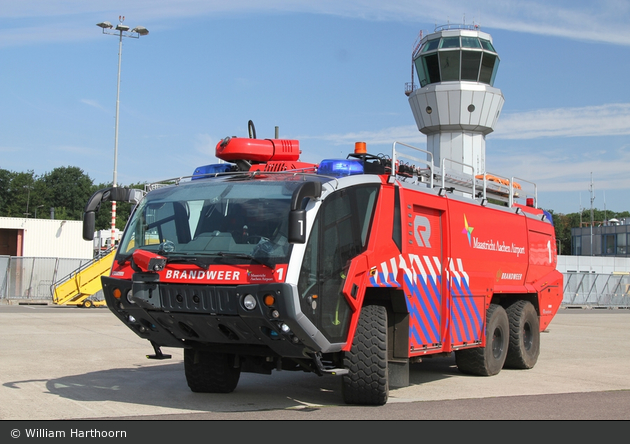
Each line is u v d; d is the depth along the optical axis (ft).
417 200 28.27
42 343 45.42
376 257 25.08
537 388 30.83
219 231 23.03
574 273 144.66
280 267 21.21
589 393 29.35
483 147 133.08
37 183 331.16
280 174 25.08
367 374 24.56
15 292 107.14
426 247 28.89
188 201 24.21
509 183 40.37
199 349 25.30
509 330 37.78
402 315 26.61
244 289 21.25
